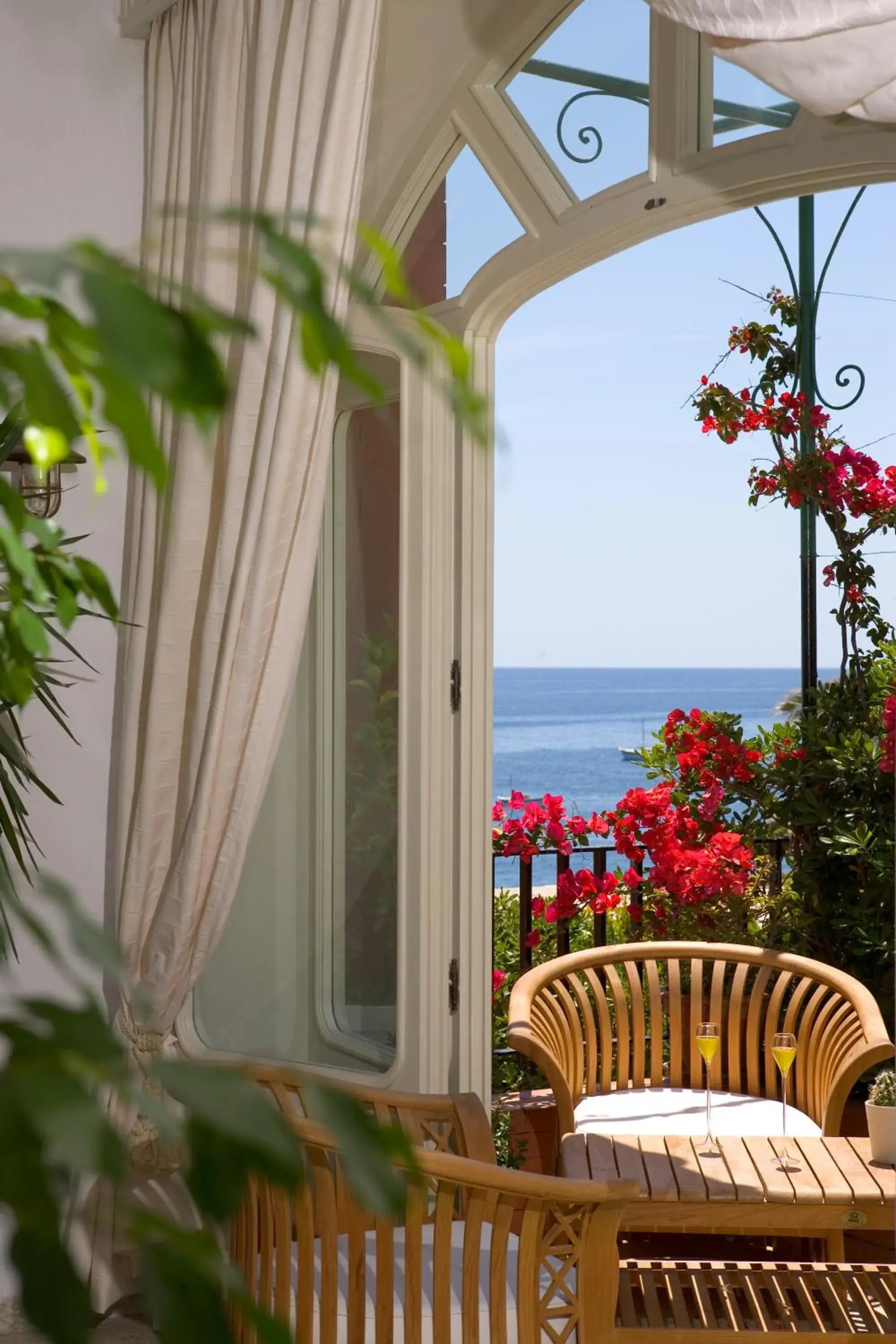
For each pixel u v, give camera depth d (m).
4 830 2.66
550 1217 2.78
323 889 3.39
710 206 2.70
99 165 3.46
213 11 3.18
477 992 3.25
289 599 3.04
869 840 4.52
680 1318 2.64
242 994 3.46
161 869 3.25
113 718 3.50
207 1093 0.23
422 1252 2.21
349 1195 2.23
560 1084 3.44
